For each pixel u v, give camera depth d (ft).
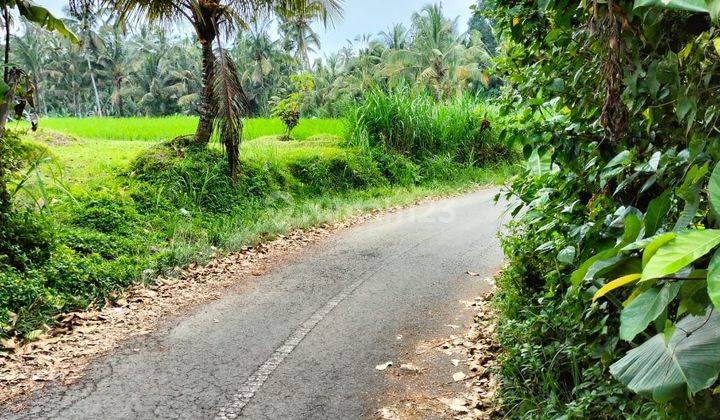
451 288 21.53
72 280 20.36
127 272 22.30
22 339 16.39
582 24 8.52
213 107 35.68
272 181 40.47
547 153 11.69
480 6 14.29
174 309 19.35
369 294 20.77
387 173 52.01
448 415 12.10
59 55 207.82
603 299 9.02
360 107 56.49
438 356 15.21
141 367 14.56
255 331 17.13
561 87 9.95
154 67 218.59
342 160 47.91
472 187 53.98
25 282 18.92
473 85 124.98
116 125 71.36
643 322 4.20
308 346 15.93
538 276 16.22
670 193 5.56
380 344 16.06
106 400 12.73
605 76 6.93
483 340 16.12
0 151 20.90
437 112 61.57
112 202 29.55
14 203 22.18
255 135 66.03
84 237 24.48
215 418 11.96
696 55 5.65
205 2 35.47
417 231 32.78
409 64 112.68
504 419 11.47
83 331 17.20
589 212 9.53
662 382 4.57
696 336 4.67
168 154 36.83
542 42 11.46
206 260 25.32
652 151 7.50
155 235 27.84
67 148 41.22
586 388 10.46
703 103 5.82
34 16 21.39
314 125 76.38
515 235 18.07
